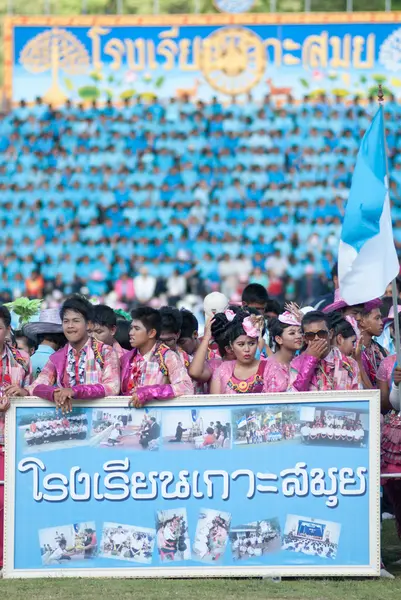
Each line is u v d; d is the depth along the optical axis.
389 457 11.40
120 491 10.84
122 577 10.73
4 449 11.05
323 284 34.44
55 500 10.87
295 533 10.69
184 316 12.94
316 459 10.73
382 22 35.81
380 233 11.33
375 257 11.30
